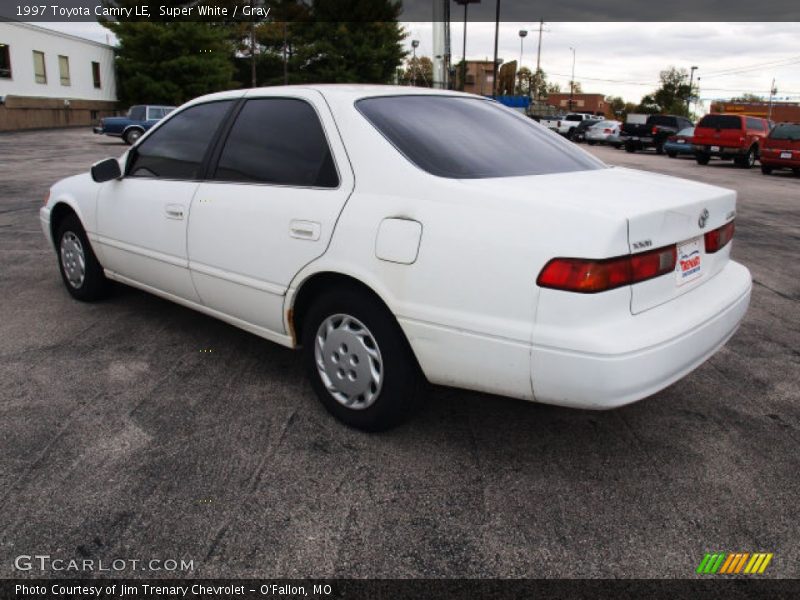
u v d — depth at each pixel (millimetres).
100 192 4441
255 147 3477
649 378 2443
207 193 3609
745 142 21281
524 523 2494
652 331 2471
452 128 3215
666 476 2824
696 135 22188
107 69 45156
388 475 2779
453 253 2592
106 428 3107
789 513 2586
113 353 4020
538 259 2418
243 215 3363
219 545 2338
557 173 3092
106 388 3537
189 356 4000
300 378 3721
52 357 3936
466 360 2625
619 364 2354
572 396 2447
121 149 21391
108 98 45531
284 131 3355
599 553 2344
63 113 39719
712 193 3018
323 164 3105
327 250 2971
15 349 4047
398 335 2844
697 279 2900
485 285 2527
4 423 3131
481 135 3262
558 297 2385
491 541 2391
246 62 47000
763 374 3955
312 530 2426
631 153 29594
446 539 2396
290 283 3176
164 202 3877
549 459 2939
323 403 3240
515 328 2479
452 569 2254
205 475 2748
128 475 2730
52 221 5035
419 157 2883
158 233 3945
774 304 5473
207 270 3637
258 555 2295
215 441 3018
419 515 2525
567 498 2652
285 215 3150
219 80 40188
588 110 95688
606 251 2344
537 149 3365
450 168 2854
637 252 2445
